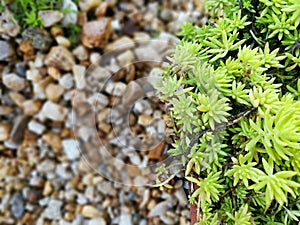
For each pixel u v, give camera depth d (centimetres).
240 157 9
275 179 8
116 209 17
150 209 16
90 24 17
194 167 10
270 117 8
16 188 17
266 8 10
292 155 8
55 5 16
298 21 9
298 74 10
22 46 16
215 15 11
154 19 18
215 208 10
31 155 17
